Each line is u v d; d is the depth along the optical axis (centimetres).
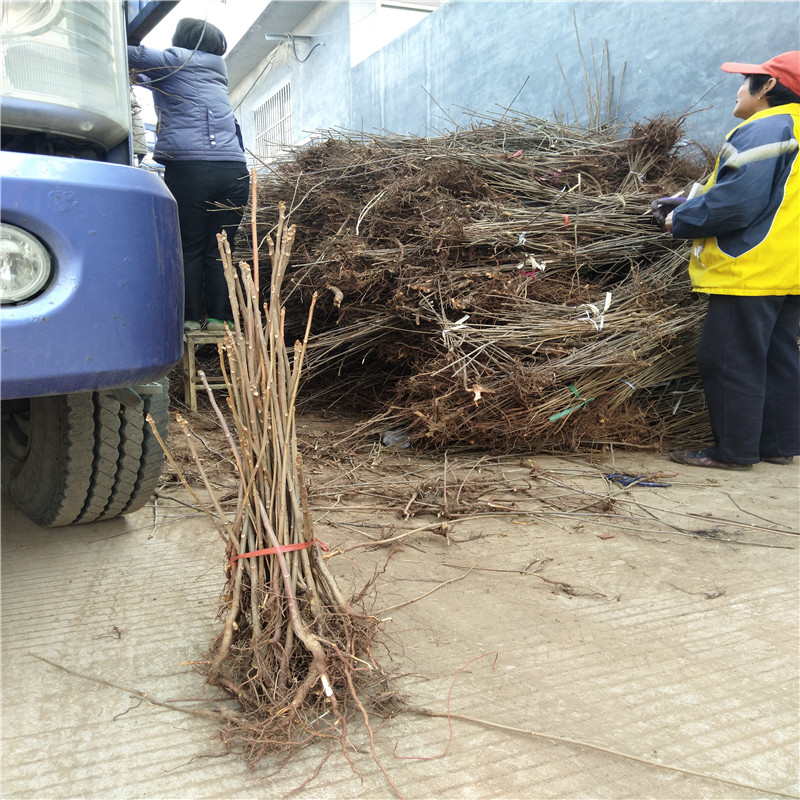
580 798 134
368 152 459
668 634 198
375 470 350
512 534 274
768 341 350
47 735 148
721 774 142
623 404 402
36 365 150
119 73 192
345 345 426
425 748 147
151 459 243
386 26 1077
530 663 181
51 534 259
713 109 527
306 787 135
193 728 152
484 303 354
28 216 146
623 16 602
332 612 161
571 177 450
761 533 278
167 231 175
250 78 1510
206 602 209
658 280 395
